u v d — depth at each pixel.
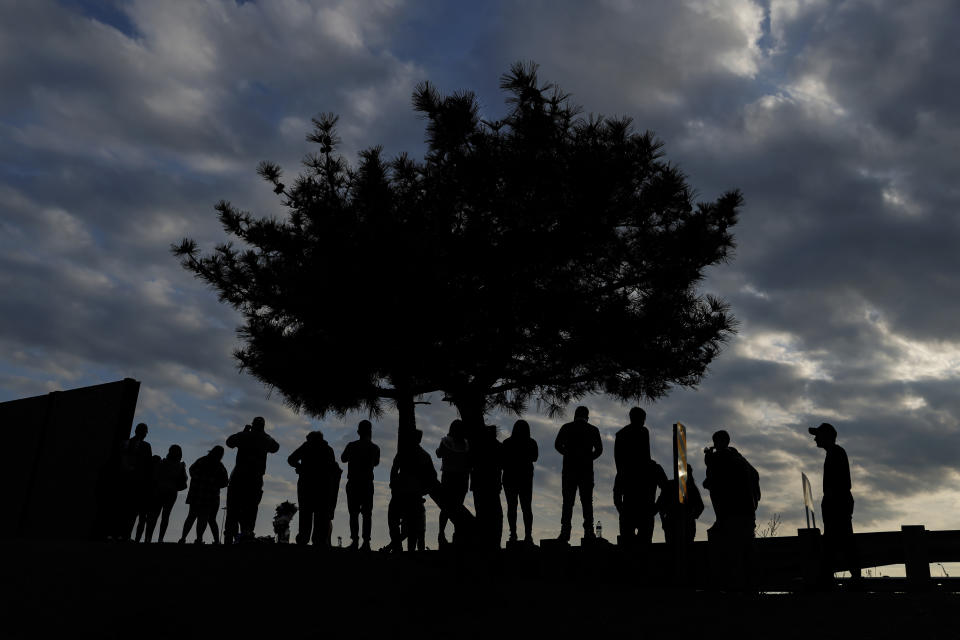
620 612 7.02
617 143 7.56
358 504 10.88
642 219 8.03
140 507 11.98
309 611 7.14
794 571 9.27
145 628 6.44
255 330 8.77
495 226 7.72
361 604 7.44
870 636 5.61
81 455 14.13
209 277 9.02
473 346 8.10
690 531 10.82
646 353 8.36
